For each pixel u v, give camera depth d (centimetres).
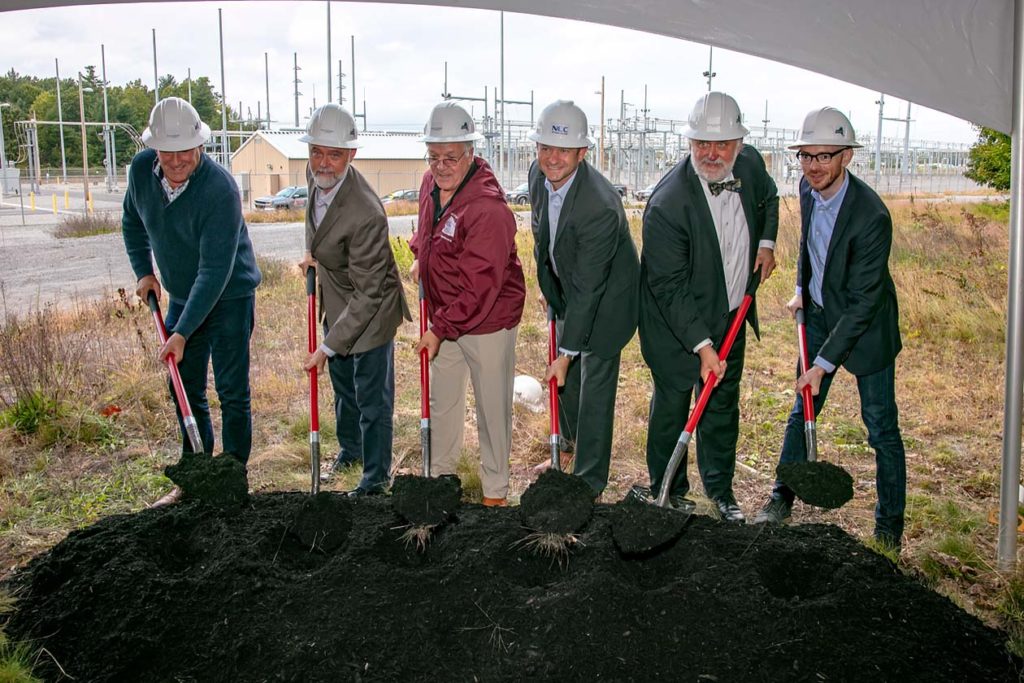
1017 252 376
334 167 418
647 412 640
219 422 611
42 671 282
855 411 668
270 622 291
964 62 397
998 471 534
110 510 475
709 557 321
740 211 413
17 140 5600
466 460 525
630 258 428
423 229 418
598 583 294
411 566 333
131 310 732
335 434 595
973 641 292
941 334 861
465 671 277
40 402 592
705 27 441
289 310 1043
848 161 399
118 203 3859
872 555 330
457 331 397
